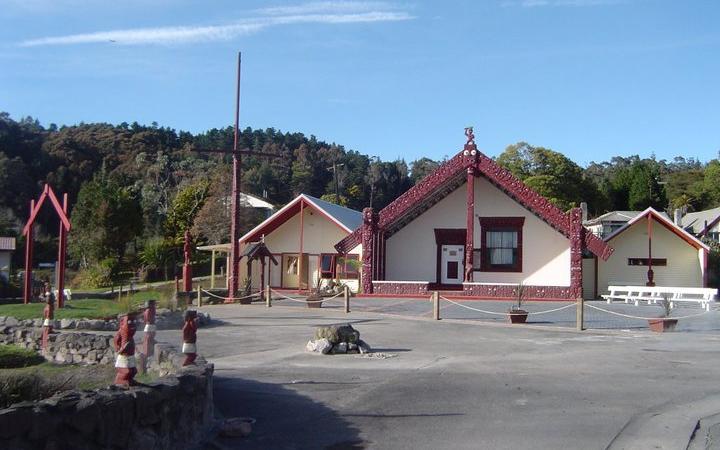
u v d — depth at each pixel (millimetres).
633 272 36531
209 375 8438
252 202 74375
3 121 92625
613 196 79375
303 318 23438
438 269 35750
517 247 34406
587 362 13836
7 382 7980
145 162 88875
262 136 142125
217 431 8211
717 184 82625
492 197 34938
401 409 9656
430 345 16719
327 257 39031
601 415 9234
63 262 22172
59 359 16219
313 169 106938
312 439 8172
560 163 69125
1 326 18469
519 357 14633
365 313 25266
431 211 36000
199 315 21250
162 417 6727
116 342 6969
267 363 13867
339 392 10805
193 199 61219
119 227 53250
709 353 15055
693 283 35719
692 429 8492
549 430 8492
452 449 7770
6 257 53156
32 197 74875
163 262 55688
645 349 15773
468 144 33031
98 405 5609
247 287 34406
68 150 88750
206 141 129125
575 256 30375
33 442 4977
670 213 72062
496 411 9516
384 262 35656
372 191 96250
